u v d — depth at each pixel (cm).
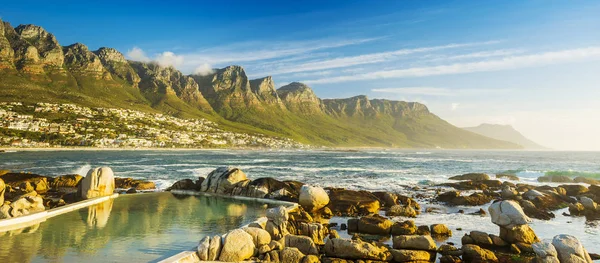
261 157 11556
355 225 1941
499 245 1645
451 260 1425
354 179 4934
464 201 2964
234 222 1880
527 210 2562
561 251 1294
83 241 1434
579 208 2570
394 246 1559
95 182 2644
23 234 1532
